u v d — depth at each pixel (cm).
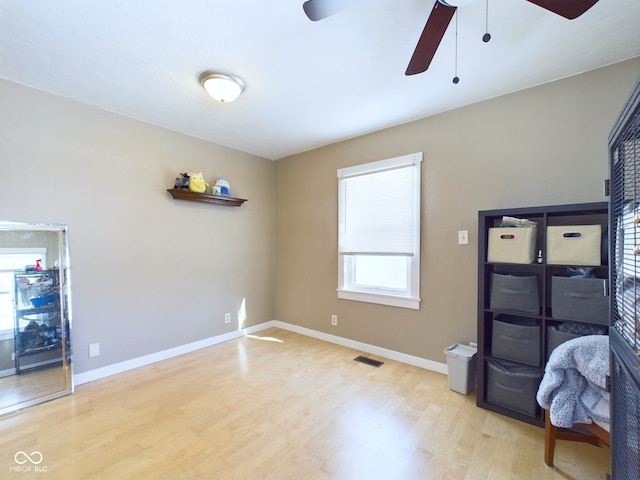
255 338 362
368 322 314
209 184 336
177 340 307
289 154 392
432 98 239
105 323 258
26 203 219
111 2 143
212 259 340
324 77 210
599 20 153
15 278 217
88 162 249
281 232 407
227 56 186
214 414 200
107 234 259
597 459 159
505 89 225
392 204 296
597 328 175
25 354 219
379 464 156
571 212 184
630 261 99
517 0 141
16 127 215
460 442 173
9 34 164
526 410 190
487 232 214
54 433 180
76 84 219
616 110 191
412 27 161
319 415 199
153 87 223
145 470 152
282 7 147
